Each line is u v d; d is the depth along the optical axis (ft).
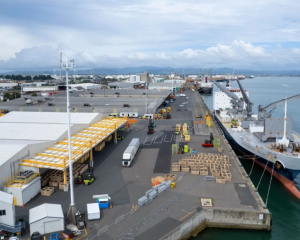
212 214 109.50
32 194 119.34
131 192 125.39
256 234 108.47
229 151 187.21
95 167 157.58
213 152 185.16
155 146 200.23
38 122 201.57
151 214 105.70
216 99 339.36
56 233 89.61
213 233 108.47
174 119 310.04
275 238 108.27
